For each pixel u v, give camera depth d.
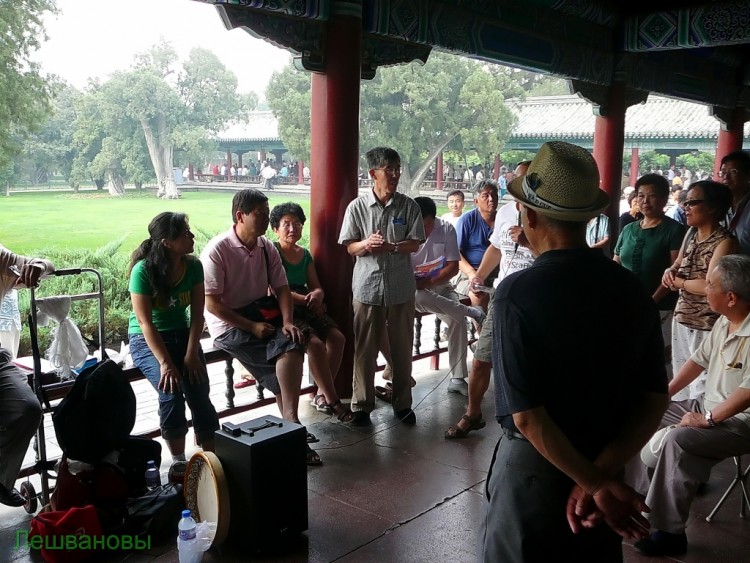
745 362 3.15
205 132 16.23
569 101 24.55
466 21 5.39
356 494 3.67
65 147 15.28
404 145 16.67
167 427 3.76
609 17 6.72
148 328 3.68
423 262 5.29
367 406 4.65
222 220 12.24
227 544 3.13
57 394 3.51
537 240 1.86
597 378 1.77
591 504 1.75
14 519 3.34
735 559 3.07
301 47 4.49
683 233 4.79
